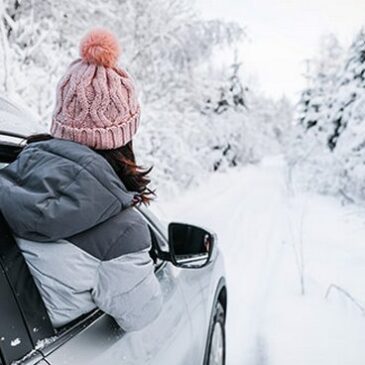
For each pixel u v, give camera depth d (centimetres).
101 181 121
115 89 136
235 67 2528
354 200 1474
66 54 787
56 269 119
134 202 142
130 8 967
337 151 1606
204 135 1579
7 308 108
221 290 301
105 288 125
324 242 801
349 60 1792
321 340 379
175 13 1056
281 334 388
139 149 1004
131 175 145
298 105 2733
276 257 676
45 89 665
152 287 133
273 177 3111
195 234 228
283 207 1381
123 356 134
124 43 990
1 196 117
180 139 1168
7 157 153
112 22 929
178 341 186
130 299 128
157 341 162
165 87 1187
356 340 381
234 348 358
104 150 141
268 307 453
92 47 135
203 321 238
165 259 205
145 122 1027
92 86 134
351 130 1539
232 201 1446
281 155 7212
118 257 125
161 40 1048
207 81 1423
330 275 577
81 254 121
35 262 119
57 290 120
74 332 127
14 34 695
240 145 3186
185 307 208
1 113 170
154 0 1010
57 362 114
